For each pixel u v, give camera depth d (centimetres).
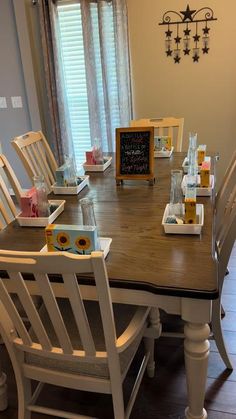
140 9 341
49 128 409
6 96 394
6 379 171
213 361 181
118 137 200
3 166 194
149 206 171
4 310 121
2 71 384
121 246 135
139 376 150
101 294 98
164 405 159
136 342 134
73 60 378
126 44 345
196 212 148
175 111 369
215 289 106
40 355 123
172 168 226
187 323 117
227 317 212
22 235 153
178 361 183
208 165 182
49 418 158
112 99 370
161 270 117
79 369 123
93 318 140
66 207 178
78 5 354
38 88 391
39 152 246
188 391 127
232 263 266
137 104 377
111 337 107
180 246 132
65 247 124
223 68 342
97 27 351
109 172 230
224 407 156
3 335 123
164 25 341
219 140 367
